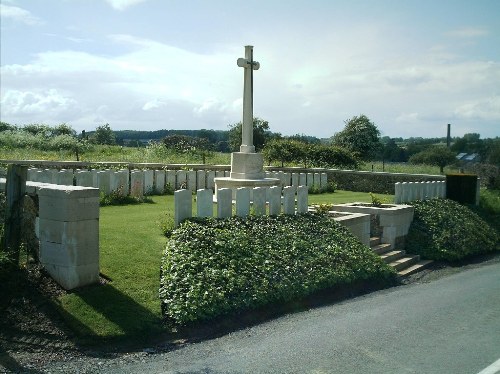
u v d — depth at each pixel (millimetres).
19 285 7742
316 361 6277
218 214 10922
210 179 22391
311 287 9547
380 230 15172
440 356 6484
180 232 9742
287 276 9492
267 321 8180
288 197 12680
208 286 8242
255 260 9508
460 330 7629
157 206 15938
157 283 8383
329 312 8734
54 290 7812
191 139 36688
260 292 8641
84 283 7988
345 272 10594
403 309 8922
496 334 7453
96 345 6812
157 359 6457
